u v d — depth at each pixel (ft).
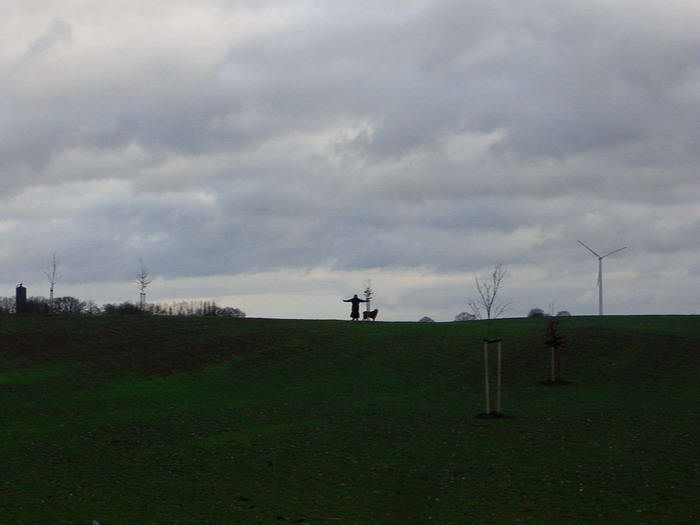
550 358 173.47
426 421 121.39
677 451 99.86
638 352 175.01
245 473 92.58
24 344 185.16
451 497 81.56
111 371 166.20
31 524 70.23
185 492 84.02
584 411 127.13
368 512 76.59
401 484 86.94
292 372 168.35
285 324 221.25
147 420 124.77
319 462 97.30
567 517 74.18
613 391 145.79
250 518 74.18
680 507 76.64
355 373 166.81
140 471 93.76
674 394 141.90
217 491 84.53
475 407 133.08
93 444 108.27
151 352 183.32
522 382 156.56
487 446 104.53
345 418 124.67
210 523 72.38
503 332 201.05
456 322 229.66
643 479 87.04
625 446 102.83
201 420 124.77
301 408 134.41
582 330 196.85
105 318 224.53
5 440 109.70
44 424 121.39
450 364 172.35
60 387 151.33
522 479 87.97
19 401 138.92
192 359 178.40
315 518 74.43
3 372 160.45
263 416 127.65
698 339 184.24
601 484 85.35
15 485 85.61
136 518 73.67
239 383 159.12
